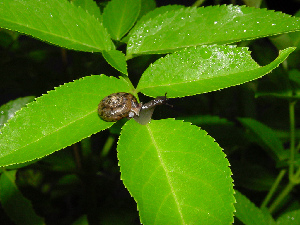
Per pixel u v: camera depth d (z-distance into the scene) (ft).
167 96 0.51
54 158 0.86
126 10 0.67
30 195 1.00
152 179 0.45
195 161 0.46
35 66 0.93
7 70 0.89
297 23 0.54
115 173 1.09
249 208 0.73
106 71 0.88
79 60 0.88
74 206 1.18
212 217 0.43
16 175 0.77
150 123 0.49
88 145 0.91
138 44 0.58
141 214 0.43
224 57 0.51
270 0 1.26
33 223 0.72
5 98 1.46
